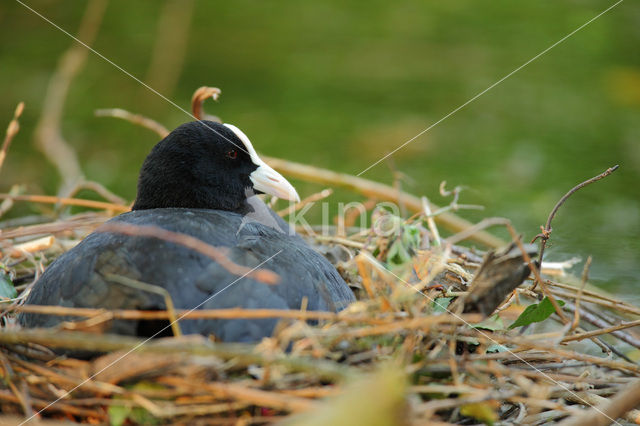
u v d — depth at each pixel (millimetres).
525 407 6324
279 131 16156
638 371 6160
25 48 20281
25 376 5645
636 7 21984
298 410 5062
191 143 8008
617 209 12945
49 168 15008
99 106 17422
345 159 14961
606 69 19219
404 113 16984
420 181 13992
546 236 7152
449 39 21188
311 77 18953
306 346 5496
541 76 18891
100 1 21922
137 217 6484
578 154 15094
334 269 6855
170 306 5375
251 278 5676
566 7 22688
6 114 16609
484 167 14625
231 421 5375
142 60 19594
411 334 5680
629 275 10688
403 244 7535
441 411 5914
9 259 8859
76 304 5688
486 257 5973
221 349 4988
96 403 5434
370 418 4305
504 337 6309
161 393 5336
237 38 21625
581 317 8422
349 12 23906
